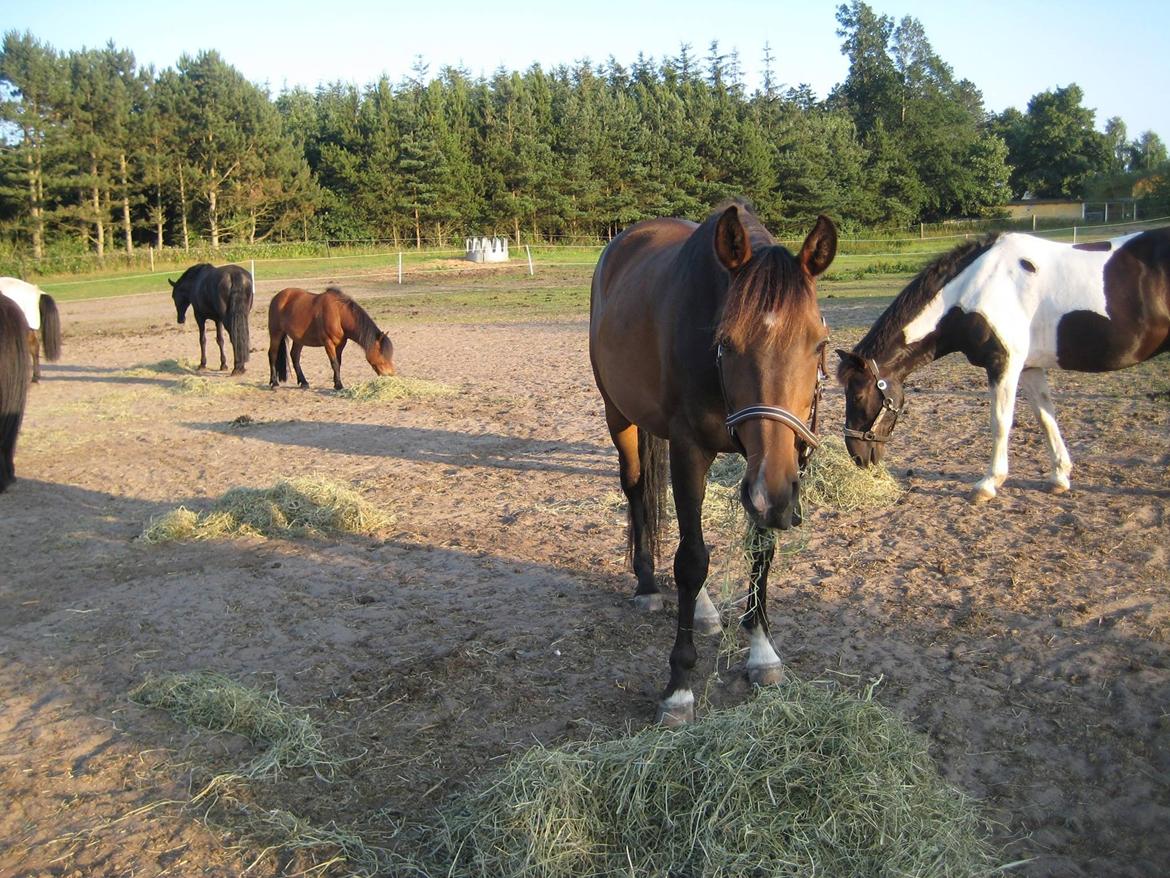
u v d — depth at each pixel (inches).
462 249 1860.2
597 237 2113.7
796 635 165.0
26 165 1621.6
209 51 1872.5
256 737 136.3
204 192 1835.6
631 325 151.3
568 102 2105.1
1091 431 297.6
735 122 2122.3
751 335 110.6
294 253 1717.5
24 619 185.0
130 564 217.0
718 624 168.6
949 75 2706.7
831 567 197.5
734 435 119.0
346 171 1962.4
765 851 99.5
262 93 1962.4
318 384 487.5
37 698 151.3
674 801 108.3
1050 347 229.1
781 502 108.9
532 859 101.3
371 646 167.2
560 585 194.4
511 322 757.3
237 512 243.8
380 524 241.0
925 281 232.8
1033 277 227.8
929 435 309.1
